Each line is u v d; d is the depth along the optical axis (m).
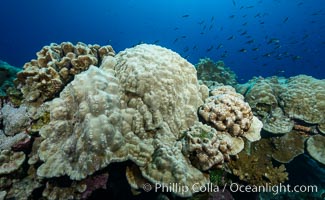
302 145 2.01
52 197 1.35
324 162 1.83
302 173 2.27
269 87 2.31
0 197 1.38
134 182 1.32
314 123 2.00
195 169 1.38
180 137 1.54
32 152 1.52
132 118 1.40
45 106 1.59
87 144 1.20
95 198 1.49
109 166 1.43
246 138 1.63
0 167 1.43
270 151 2.01
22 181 1.48
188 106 1.64
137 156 1.31
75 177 1.19
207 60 4.18
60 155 1.30
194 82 1.80
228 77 4.18
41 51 1.89
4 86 2.19
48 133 1.36
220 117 1.55
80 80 1.31
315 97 2.10
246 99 2.37
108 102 1.27
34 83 1.65
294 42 6.66
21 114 1.59
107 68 1.60
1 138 1.58
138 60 1.53
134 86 1.42
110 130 1.21
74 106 1.33
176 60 1.73
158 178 1.25
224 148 1.41
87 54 1.85
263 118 2.18
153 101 1.41
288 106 2.13
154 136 1.46
